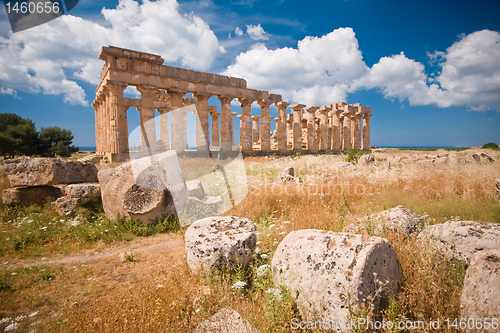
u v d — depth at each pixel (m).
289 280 2.80
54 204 7.03
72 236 5.79
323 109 38.06
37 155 37.00
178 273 3.67
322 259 2.68
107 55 22.17
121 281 3.86
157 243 5.40
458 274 2.81
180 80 25.95
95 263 4.56
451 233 3.41
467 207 5.73
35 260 4.76
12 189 7.26
